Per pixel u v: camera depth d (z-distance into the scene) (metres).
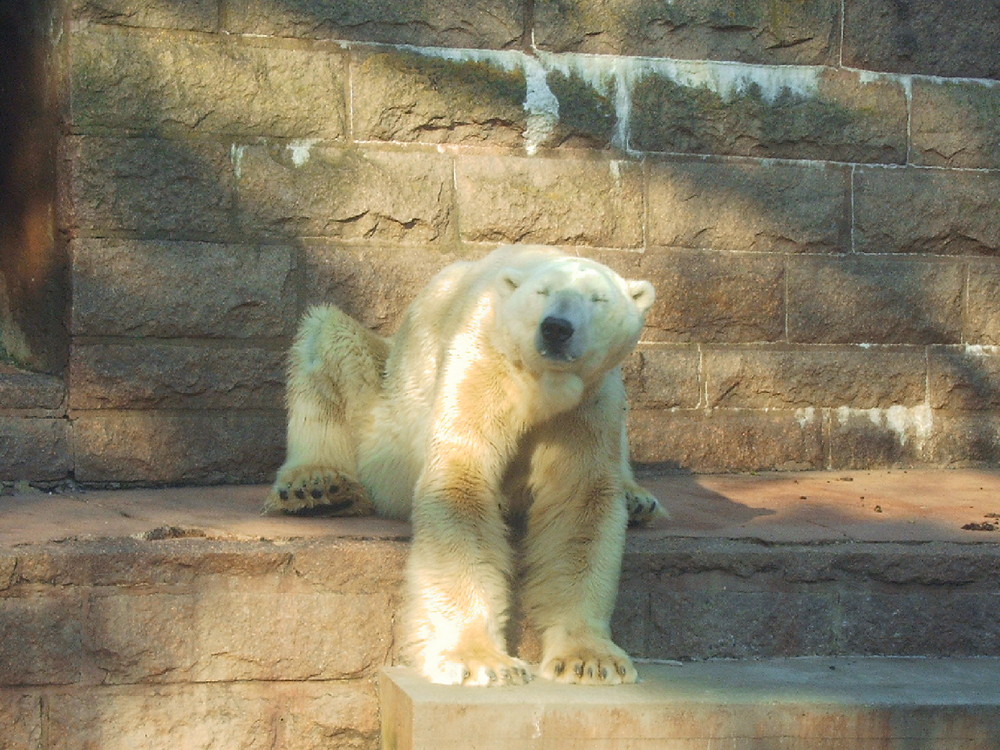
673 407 10.20
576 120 10.02
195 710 6.50
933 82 10.80
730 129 10.32
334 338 8.05
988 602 7.28
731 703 5.92
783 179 10.43
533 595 6.77
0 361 9.86
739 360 10.31
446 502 6.44
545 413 6.55
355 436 8.09
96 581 6.36
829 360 10.53
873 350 10.66
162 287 9.07
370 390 8.12
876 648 7.21
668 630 7.04
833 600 7.18
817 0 10.46
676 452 10.16
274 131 9.39
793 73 10.46
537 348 6.15
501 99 9.87
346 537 6.95
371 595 6.70
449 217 9.77
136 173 9.02
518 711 5.70
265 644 6.56
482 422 6.59
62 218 8.97
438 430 6.61
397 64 9.65
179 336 9.14
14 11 9.84
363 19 9.59
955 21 10.80
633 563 7.00
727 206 10.30
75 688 6.34
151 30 9.10
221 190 9.24
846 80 10.58
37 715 6.29
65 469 8.86
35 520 7.30
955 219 10.79
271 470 9.34
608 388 6.83
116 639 6.38
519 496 7.27
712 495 9.10
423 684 6.01
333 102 9.52
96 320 8.93
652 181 10.17
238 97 9.28
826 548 7.27
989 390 10.91
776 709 5.95
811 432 10.48
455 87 9.77
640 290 6.70
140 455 9.02
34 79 9.53
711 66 10.30
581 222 10.01
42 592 6.30
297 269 9.41
